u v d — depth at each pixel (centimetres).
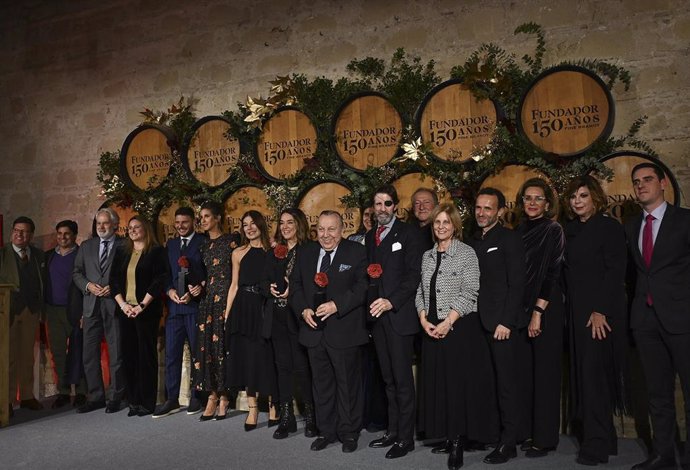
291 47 577
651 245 359
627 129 456
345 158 522
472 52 505
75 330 552
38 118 692
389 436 408
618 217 440
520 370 391
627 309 399
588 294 373
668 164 444
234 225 560
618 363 380
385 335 402
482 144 478
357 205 509
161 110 632
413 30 528
